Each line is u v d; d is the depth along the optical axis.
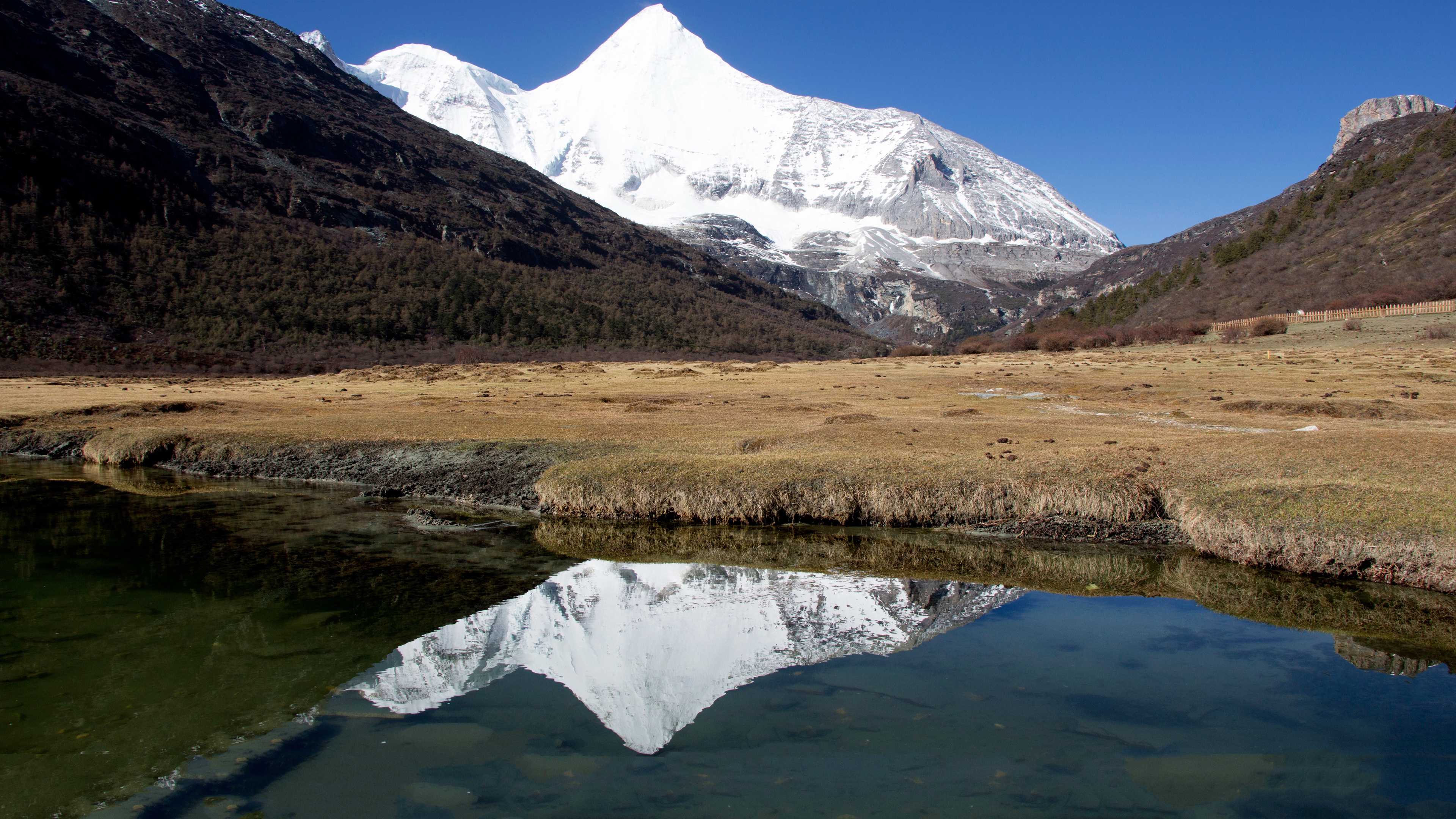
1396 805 8.84
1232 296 156.62
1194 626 15.74
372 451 33.69
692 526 24.77
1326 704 11.84
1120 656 14.02
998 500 24.05
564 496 26.41
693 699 12.13
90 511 26.38
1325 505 20.03
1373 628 15.52
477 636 15.09
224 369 117.06
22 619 15.88
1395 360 67.31
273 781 9.66
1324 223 171.62
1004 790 9.27
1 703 11.98
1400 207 153.50
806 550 22.19
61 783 9.68
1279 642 14.80
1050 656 14.05
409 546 22.41
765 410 47.53
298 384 80.62
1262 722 11.25
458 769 9.95
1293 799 9.01
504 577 19.34
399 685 12.70
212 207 192.00
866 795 9.18
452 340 174.62
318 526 24.78
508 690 12.57
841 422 38.78
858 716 11.46
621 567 20.45
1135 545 22.02
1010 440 31.97
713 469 27.17
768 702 12.03
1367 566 18.39
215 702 12.02
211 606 16.84
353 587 18.44
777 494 25.44
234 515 26.02
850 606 17.17
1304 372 61.91
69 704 11.96
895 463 27.11
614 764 10.05
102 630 15.29
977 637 15.16
